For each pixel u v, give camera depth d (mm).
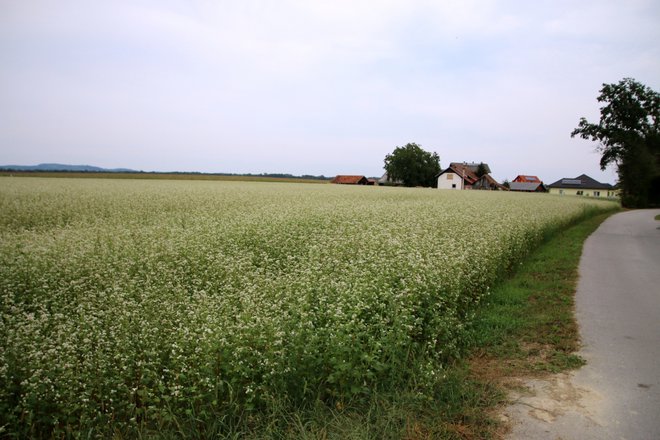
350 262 8438
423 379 4848
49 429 4039
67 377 4117
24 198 19938
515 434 4094
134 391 4102
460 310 7203
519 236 12336
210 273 8047
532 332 6691
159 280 7402
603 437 4016
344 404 4453
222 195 24047
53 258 8391
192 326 5184
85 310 6074
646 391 4852
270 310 5695
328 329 5020
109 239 10281
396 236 10586
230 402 4125
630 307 7898
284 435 3979
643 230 21547
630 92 53094
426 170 111062
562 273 10812
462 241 10266
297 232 11883
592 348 6039
